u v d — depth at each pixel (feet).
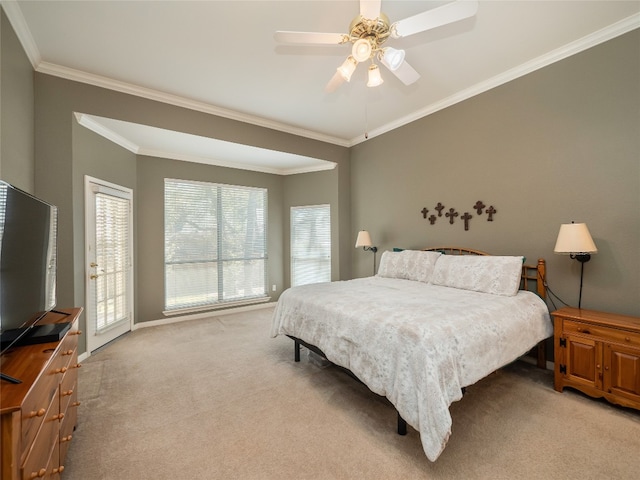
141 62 8.84
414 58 8.93
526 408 6.77
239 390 7.75
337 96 11.23
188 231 14.89
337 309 7.34
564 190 8.62
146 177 13.65
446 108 11.71
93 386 7.97
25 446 3.12
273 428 6.14
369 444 5.62
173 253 14.46
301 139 14.83
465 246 11.19
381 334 5.94
